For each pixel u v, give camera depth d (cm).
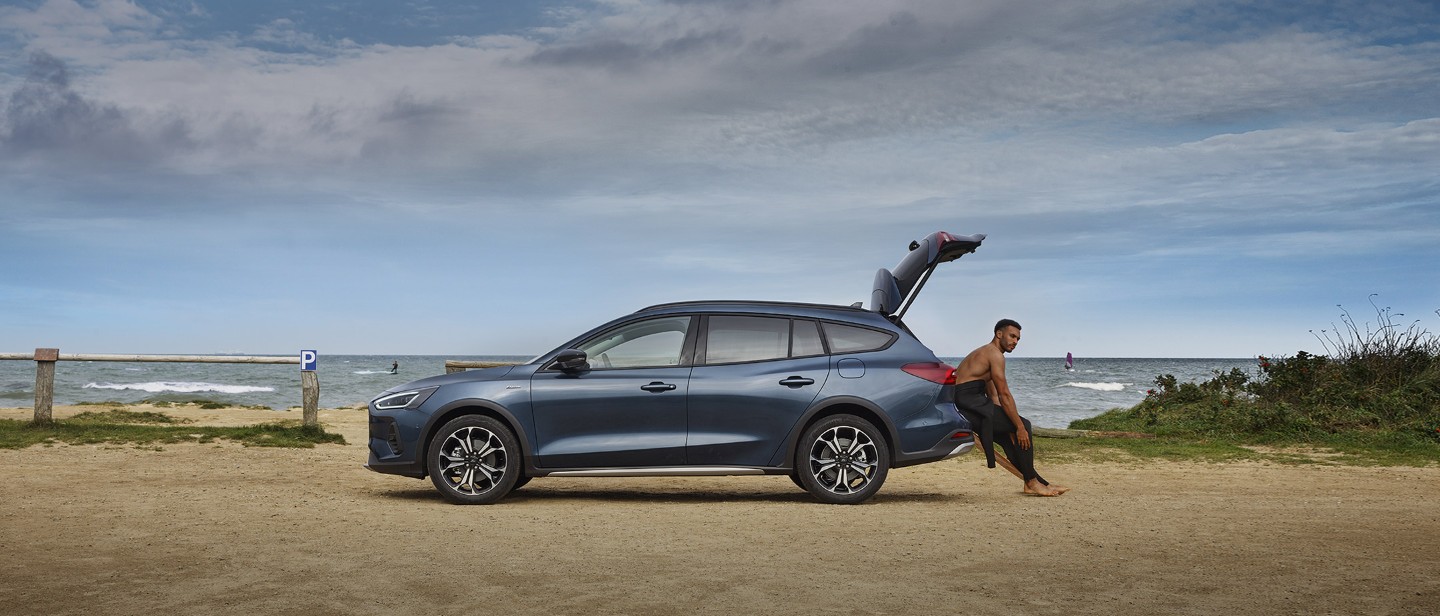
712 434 840
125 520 718
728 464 842
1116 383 5681
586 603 470
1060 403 3403
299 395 4166
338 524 708
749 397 841
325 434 1389
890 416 846
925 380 857
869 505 838
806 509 805
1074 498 906
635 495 929
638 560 574
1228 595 490
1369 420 1480
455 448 848
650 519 739
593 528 694
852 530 689
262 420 1692
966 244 1139
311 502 834
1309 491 968
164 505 800
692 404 841
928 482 1055
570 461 841
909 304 1135
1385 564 569
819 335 870
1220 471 1151
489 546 618
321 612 452
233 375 5934
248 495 873
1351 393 1555
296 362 1387
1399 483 1034
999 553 602
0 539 635
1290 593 494
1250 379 1688
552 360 862
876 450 842
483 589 498
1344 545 636
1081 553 603
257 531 673
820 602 475
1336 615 452
